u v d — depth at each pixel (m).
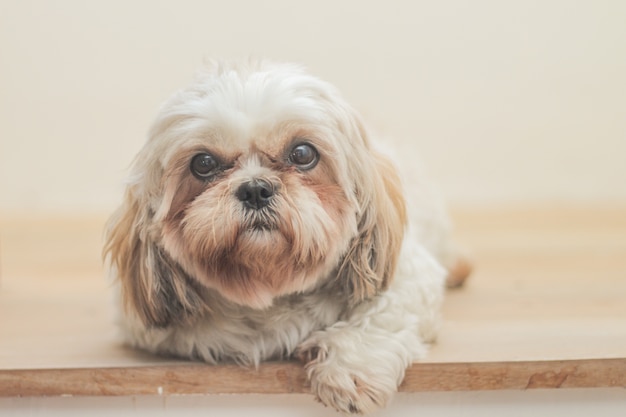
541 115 1.56
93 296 1.02
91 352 0.83
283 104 0.76
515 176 1.58
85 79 1.54
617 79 1.54
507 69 1.55
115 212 0.82
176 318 0.80
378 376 0.76
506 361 0.78
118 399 0.80
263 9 1.51
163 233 0.77
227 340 0.79
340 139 0.78
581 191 1.58
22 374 0.79
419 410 0.79
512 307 0.94
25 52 1.53
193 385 0.79
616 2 1.51
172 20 1.51
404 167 1.00
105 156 1.56
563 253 1.18
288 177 0.75
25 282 1.08
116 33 1.52
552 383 0.78
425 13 1.53
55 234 1.39
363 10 1.52
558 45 1.54
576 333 0.85
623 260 1.13
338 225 0.77
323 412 0.79
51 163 1.57
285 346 0.80
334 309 0.81
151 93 1.54
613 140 1.56
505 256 1.17
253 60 0.82
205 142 0.76
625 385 0.78
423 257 0.86
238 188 0.75
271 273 0.77
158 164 0.78
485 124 1.56
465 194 1.58
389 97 1.55
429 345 0.82
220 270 0.77
